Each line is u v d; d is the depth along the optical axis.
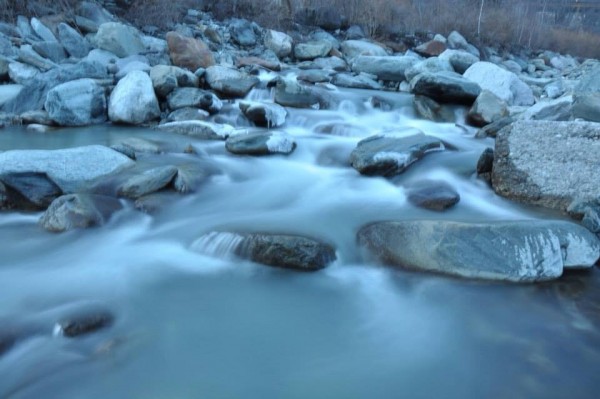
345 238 4.11
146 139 6.43
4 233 4.15
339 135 7.51
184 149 6.20
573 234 3.77
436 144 6.08
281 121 7.71
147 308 3.30
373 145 5.96
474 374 2.81
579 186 4.53
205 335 3.09
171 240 4.14
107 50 9.82
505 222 3.88
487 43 19.30
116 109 7.29
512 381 2.75
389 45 16.09
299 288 3.58
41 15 10.80
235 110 7.77
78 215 4.16
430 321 3.27
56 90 7.07
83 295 3.36
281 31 14.65
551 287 3.57
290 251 3.69
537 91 10.77
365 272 3.76
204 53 10.16
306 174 5.88
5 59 8.49
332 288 3.60
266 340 3.07
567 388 2.69
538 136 4.82
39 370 2.70
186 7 13.74
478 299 3.44
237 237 3.86
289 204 4.95
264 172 5.89
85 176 4.75
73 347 2.88
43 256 3.85
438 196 4.70
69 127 7.14
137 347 2.93
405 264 3.75
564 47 22.69
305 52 13.38
